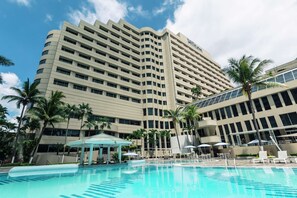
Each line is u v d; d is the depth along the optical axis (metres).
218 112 36.91
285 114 27.11
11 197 8.01
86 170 19.28
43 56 39.41
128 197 7.55
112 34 54.22
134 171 17.41
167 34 63.78
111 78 45.97
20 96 26.53
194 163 20.94
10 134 28.28
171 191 8.32
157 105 50.25
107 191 8.91
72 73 39.25
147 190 8.77
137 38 60.66
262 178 10.11
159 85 54.22
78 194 8.40
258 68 21.16
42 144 30.59
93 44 46.34
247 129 31.31
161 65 58.44
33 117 25.06
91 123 33.69
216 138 33.72
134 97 49.06
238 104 33.56
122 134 43.25
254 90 31.38
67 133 34.12
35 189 9.82
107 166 22.05
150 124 47.16
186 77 60.06
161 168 18.84
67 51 41.19
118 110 44.12
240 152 24.28
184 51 67.81
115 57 50.53
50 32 43.28
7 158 26.22
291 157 17.92
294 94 26.61
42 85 35.34
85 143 21.08
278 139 26.92
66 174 16.45
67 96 36.50
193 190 8.27
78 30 44.69
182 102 54.22
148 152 42.25
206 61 77.06
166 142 45.91
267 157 17.09
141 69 55.00
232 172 12.88
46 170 18.69
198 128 38.19
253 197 6.54
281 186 8.05
